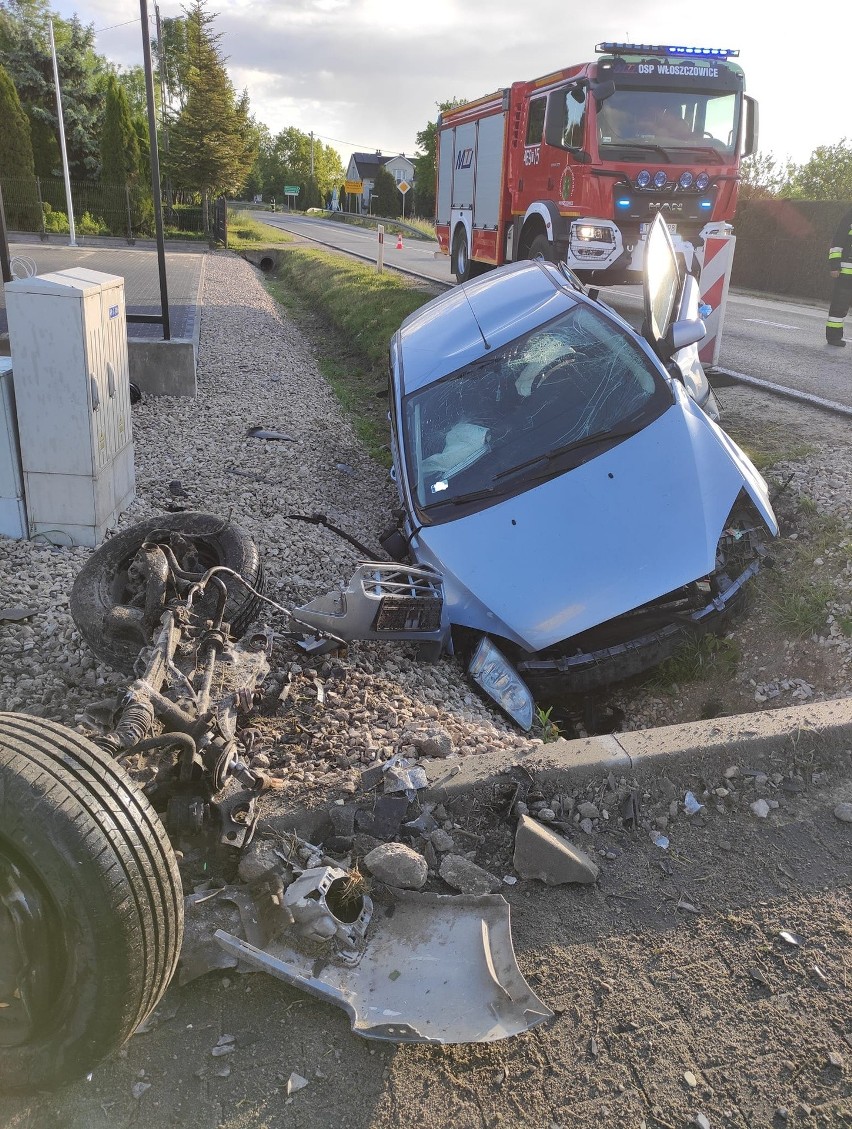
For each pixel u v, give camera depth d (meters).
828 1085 2.17
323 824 3.00
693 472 4.72
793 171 29.61
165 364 10.42
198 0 35.12
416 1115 2.12
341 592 4.32
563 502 4.64
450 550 4.60
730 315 16.09
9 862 1.89
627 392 5.16
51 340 5.15
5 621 4.59
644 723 4.57
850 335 13.27
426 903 2.70
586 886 2.82
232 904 2.64
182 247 32.69
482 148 14.24
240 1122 2.10
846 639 4.52
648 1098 2.15
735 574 4.84
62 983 1.90
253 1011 2.38
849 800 3.15
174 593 3.71
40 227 32.75
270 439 9.05
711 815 3.12
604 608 4.21
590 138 9.85
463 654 4.54
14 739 1.98
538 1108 2.13
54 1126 2.09
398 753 3.40
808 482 6.29
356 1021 2.29
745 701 4.51
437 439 5.28
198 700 2.83
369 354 13.47
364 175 111.12
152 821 2.00
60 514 5.52
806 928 2.63
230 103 36.81
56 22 43.25
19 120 32.12
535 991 2.45
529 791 3.14
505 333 5.88
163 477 7.41
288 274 25.53
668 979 2.48
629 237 10.09
